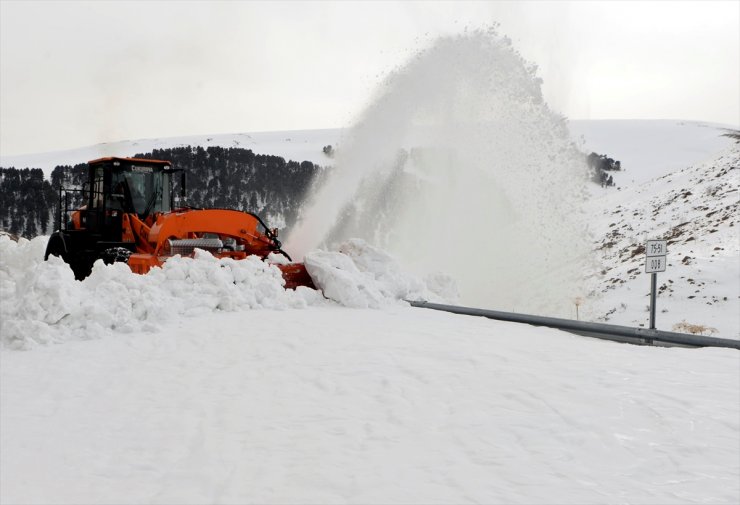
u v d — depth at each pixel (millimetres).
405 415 4215
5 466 3541
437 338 6855
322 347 6441
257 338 7012
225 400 4730
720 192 34562
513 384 4840
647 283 20109
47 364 6090
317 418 4227
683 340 6375
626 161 98750
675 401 4324
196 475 3324
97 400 4828
